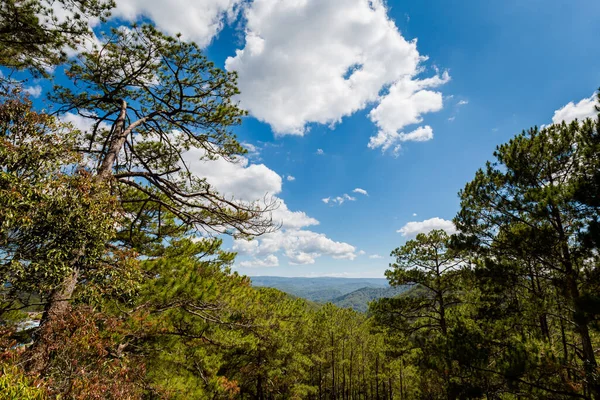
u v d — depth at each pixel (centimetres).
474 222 986
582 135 761
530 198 823
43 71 816
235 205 923
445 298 1423
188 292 758
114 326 561
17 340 499
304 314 1884
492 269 904
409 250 1486
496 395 860
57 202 463
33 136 490
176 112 974
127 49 845
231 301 906
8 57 752
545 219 818
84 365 460
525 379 772
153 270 770
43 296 498
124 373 516
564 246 783
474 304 1129
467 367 848
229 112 980
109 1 743
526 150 877
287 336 1556
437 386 1388
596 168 727
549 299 827
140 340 794
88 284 517
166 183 884
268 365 1675
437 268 1412
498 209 931
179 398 771
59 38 752
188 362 927
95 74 861
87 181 534
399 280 1488
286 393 2061
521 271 874
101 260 555
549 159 839
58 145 523
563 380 723
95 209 520
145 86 930
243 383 1795
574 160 815
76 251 498
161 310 750
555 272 830
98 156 913
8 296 445
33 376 370
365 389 3506
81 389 413
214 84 941
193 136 1003
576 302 688
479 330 911
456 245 1008
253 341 1120
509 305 954
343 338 3028
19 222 417
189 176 1010
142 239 1000
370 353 3083
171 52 856
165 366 840
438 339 959
